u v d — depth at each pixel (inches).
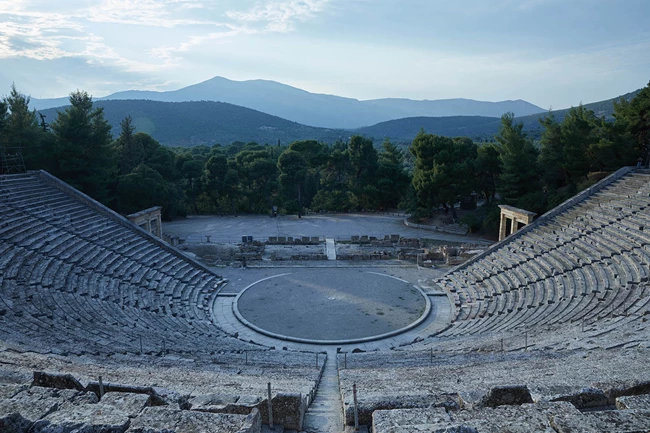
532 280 1171.3
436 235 2146.9
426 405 324.8
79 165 1909.4
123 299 1070.4
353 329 1061.1
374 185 2977.4
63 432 232.8
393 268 1576.0
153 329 917.2
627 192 1408.7
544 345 698.8
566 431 217.9
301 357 827.4
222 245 1892.2
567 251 1226.0
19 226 1184.2
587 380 390.0
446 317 1137.4
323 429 365.4
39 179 1534.2
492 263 1379.2
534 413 242.7
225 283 1405.0
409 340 999.0
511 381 407.8
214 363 688.4
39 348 614.5
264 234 2159.2
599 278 1035.9
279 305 1218.6
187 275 1376.7
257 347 930.1
